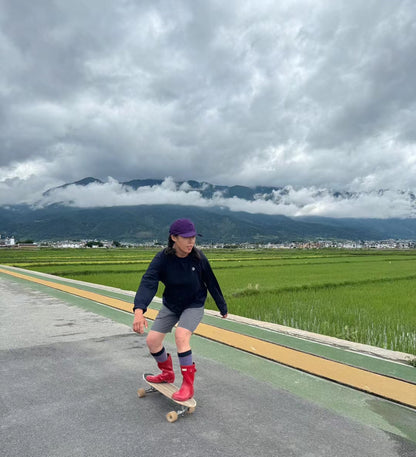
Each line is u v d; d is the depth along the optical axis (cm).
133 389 416
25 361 515
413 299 1391
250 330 698
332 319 998
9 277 1959
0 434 316
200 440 306
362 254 9181
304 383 432
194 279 362
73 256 6588
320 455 284
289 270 3266
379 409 365
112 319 809
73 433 318
